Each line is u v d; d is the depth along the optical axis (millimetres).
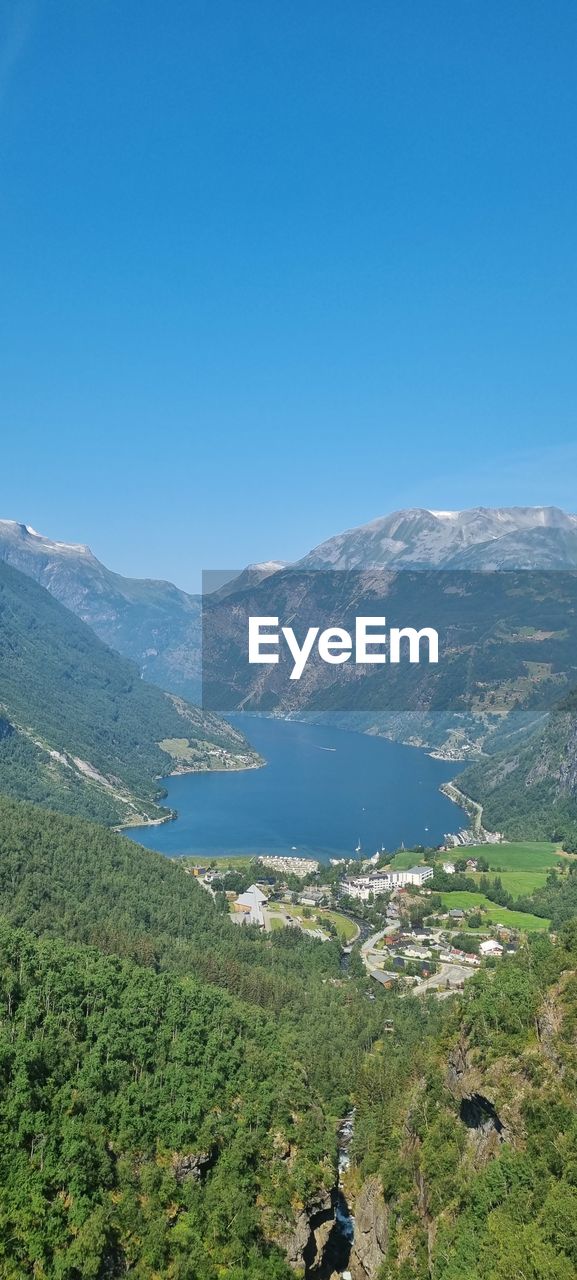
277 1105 158625
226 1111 154250
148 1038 163750
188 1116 149125
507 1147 133125
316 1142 156125
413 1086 174625
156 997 178125
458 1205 133125
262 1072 167750
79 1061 151375
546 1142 126375
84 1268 122062
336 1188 155250
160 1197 135875
